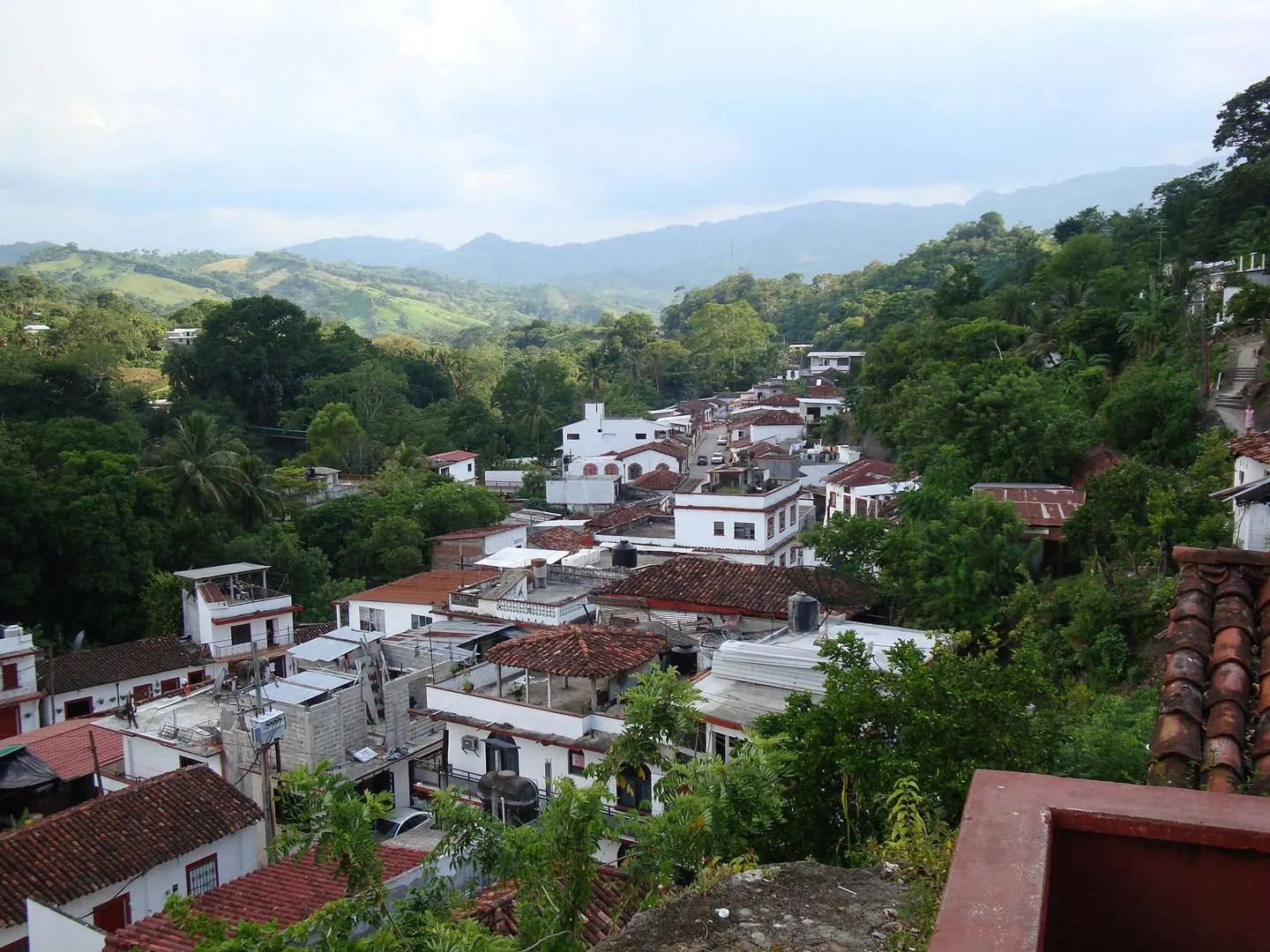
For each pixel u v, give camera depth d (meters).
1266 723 6.69
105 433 58.59
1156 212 84.38
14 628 37.50
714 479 46.34
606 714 23.67
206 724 29.05
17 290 141.88
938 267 146.62
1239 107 75.38
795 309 169.88
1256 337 44.00
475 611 33.50
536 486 79.44
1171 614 8.24
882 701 14.30
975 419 39.66
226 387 94.44
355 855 9.55
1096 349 53.19
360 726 28.78
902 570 30.11
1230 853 3.44
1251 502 23.91
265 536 54.16
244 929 9.10
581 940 9.32
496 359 132.12
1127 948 3.57
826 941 6.44
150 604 45.19
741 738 19.81
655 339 148.38
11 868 20.00
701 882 7.70
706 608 29.52
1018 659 15.06
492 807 20.95
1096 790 3.76
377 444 84.25
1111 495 29.16
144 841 21.66
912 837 8.36
